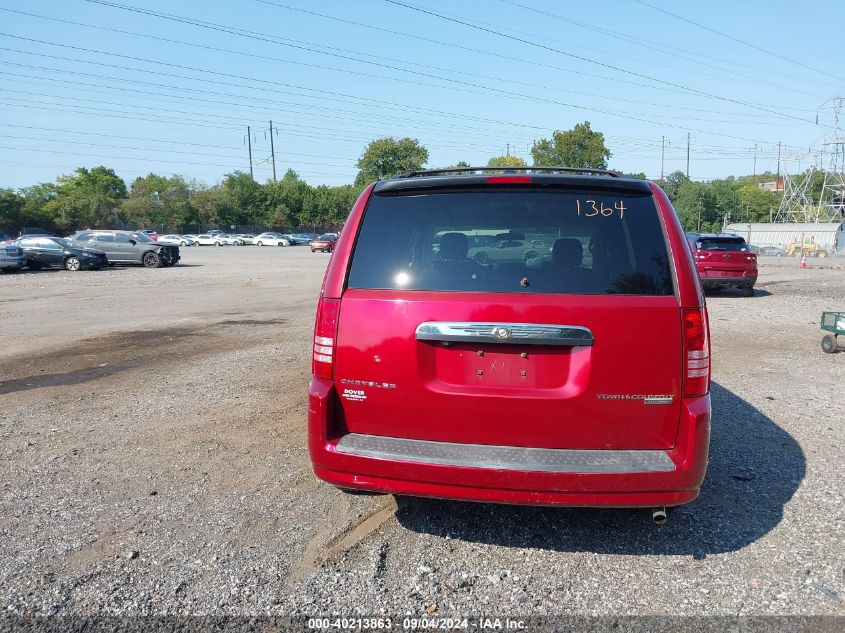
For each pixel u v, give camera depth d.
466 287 3.04
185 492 4.02
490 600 2.90
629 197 3.20
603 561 3.24
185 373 7.34
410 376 3.04
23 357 8.30
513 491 2.92
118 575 3.07
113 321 11.72
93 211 76.00
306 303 14.85
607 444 2.97
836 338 8.62
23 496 3.94
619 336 2.90
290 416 5.62
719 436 5.13
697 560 3.24
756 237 60.75
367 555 3.28
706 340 2.98
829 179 84.31
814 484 4.18
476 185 3.25
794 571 3.13
